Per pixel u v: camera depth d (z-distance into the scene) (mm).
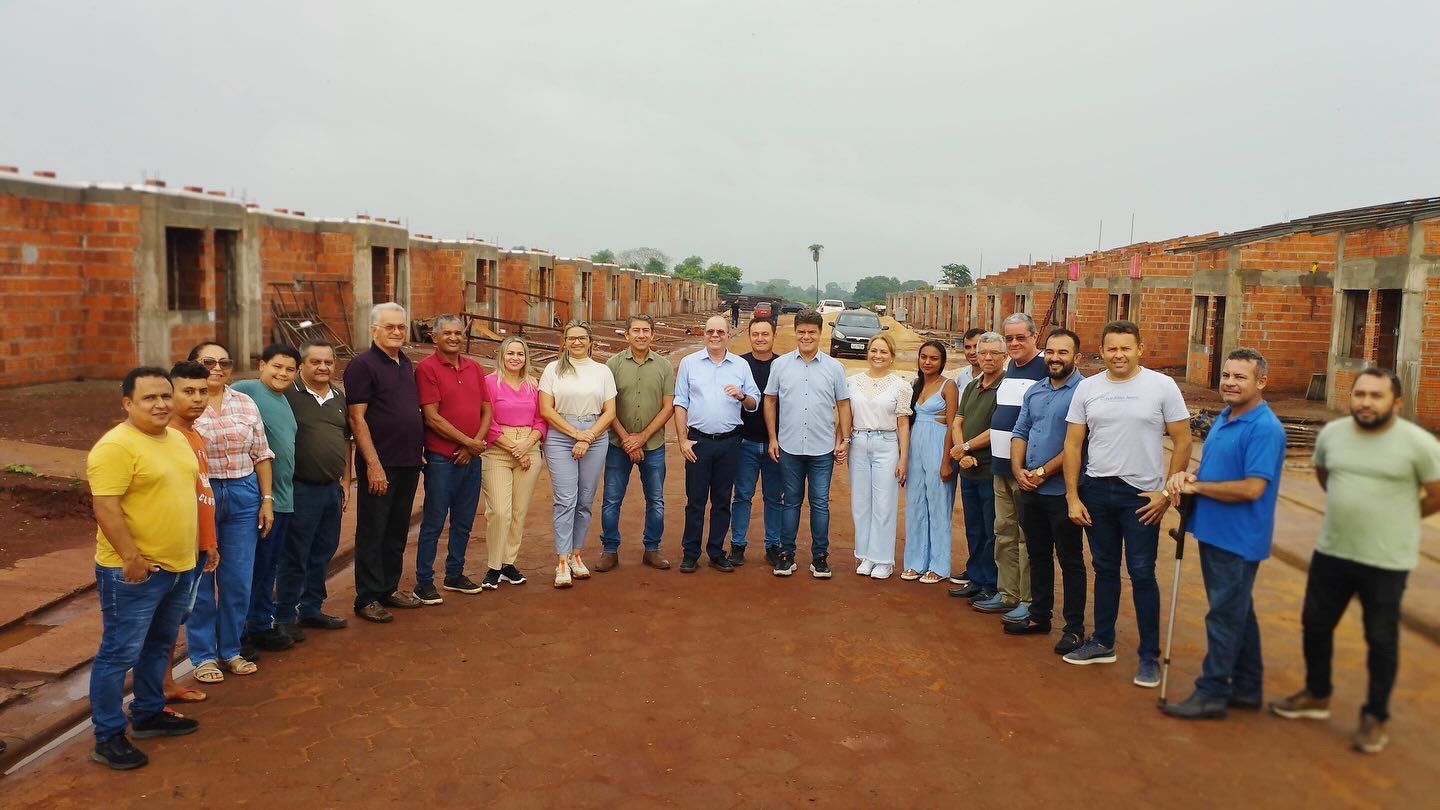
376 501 6633
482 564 8180
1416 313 15781
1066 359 6109
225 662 5699
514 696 5434
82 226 15992
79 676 5676
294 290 21500
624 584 7648
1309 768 4629
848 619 6871
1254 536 5004
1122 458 5680
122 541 4352
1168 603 7371
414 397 6746
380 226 24188
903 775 4547
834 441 7871
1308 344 21078
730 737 4945
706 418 7797
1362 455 4758
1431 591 7203
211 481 5387
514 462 7352
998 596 7227
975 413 7230
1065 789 4418
